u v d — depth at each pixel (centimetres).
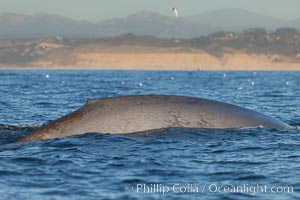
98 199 5059
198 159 6241
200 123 7144
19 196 5112
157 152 6438
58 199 5053
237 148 6669
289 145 6831
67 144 6650
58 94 17712
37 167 5928
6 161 6125
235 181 5541
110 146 6581
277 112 11712
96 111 7100
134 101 7194
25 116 10825
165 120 7062
